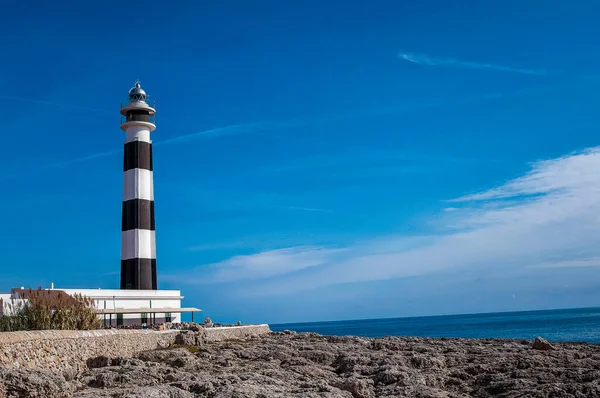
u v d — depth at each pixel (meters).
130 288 72.00
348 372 35.94
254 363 38.06
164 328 58.12
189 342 49.91
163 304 71.75
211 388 26.11
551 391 27.30
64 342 32.44
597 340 101.75
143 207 73.75
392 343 51.78
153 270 73.56
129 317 67.75
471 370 35.81
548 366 35.88
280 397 24.17
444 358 40.62
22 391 20.30
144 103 75.88
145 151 75.31
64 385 21.78
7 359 26.97
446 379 33.25
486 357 41.28
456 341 57.16
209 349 45.66
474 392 30.50
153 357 38.81
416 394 28.08
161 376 30.17
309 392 25.91
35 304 39.47
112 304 66.44
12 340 27.92
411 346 50.75
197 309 74.50
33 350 29.23
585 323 179.38
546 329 150.62
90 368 33.91
